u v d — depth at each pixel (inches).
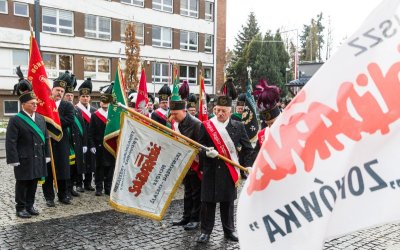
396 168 72.8
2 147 573.3
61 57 1011.3
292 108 74.0
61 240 209.9
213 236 216.8
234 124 202.5
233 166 200.1
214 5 1309.1
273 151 72.6
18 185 251.1
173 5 1215.6
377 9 73.9
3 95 927.7
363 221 72.1
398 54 73.3
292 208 70.3
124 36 1115.9
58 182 288.8
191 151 192.4
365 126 71.9
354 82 72.6
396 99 72.9
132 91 479.5
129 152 187.0
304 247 69.1
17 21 935.7
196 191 229.6
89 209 274.4
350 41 73.7
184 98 350.6
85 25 1043.3
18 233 220.8
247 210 72.9
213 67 1325.0
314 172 70.5
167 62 1210.0
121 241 209.0
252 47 1608.0
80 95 329.4
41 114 264.2
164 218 253.4
